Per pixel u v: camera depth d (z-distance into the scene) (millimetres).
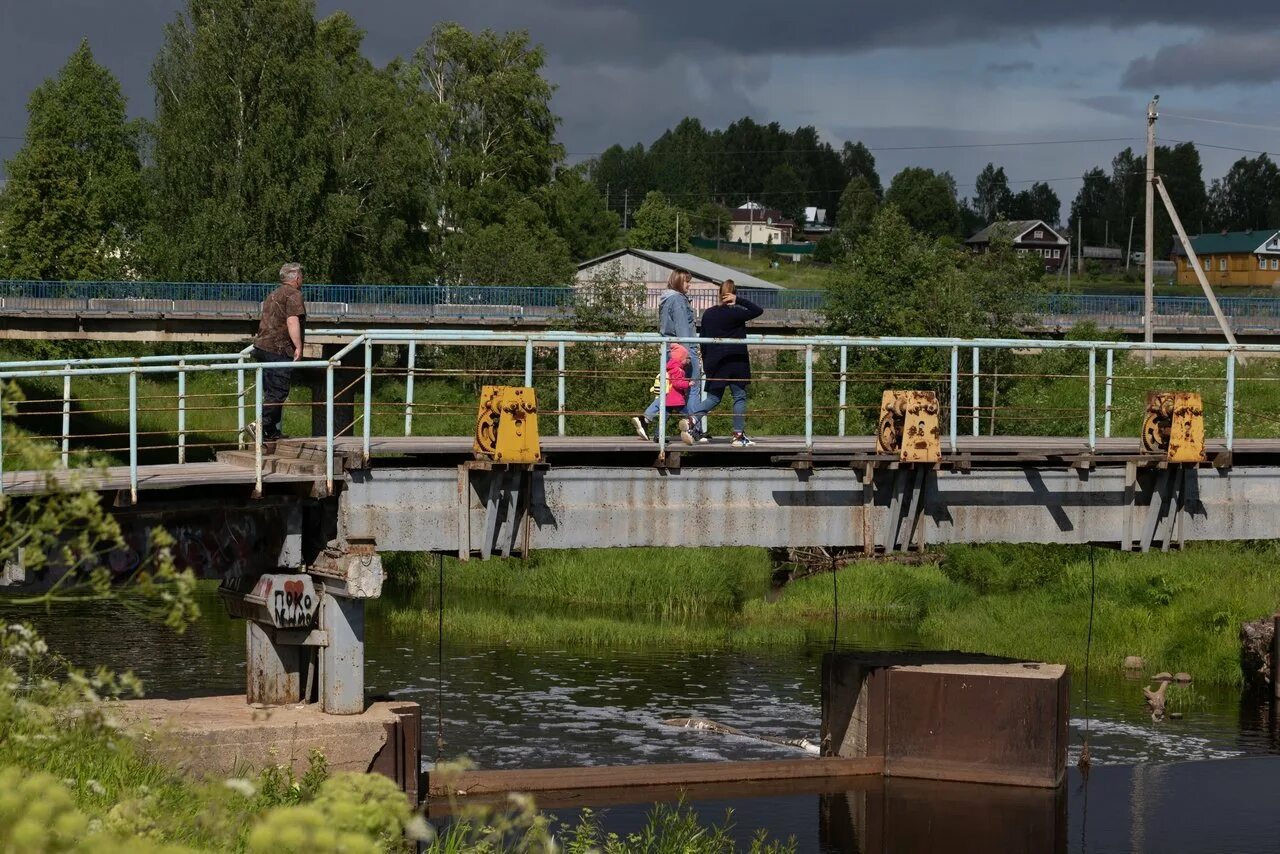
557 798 16359
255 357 15312
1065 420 38156
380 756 13758
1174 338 58812
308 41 66812
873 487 15250
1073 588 30297
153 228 66562
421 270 73188
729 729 20406
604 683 23547
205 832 6805
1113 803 17109
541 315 57812
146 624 26969
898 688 17969
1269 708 22688
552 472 14312
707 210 187375
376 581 13570
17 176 66312
